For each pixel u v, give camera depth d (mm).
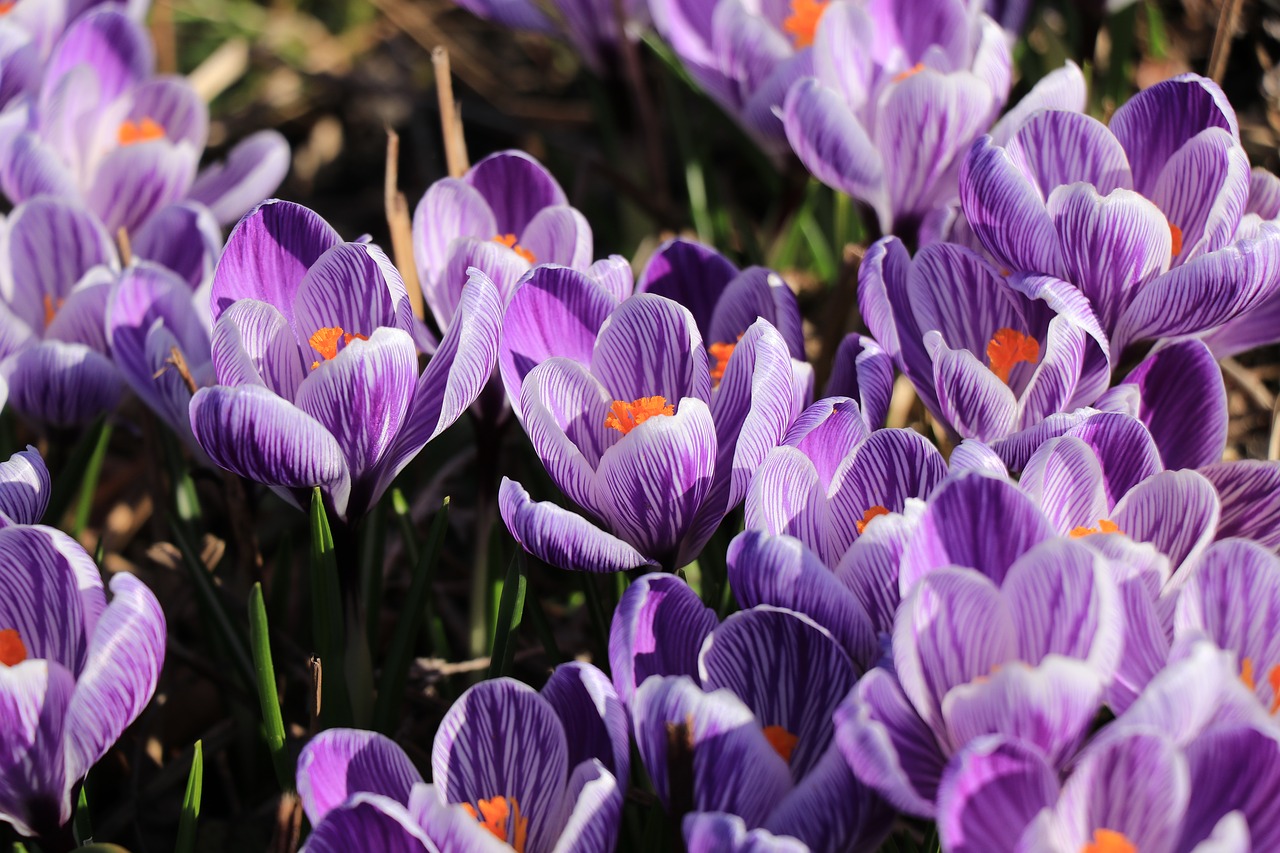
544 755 714
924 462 733
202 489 893
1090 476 728
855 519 739
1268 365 902
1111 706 704
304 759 697
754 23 857
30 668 706
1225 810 686
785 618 709
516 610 749
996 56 829
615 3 915
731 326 785
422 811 692
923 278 774
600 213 980
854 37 839
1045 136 771
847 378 774
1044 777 680
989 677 691
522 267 780
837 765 691
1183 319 757
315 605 749
